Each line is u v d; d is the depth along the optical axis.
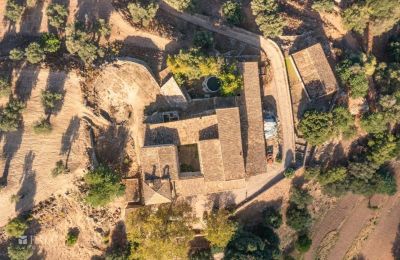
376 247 95.06
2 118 73.50
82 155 77.12
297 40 85.75
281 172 84.31
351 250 94.50
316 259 93.81
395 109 84.88
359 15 84.69
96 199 73.25
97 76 78.44
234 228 79.38
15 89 76.38
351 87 83.81
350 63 83.00
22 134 76.31
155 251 75.81
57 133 76.88
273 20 80.94
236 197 83.38
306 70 82.81
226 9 82.31
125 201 79.75
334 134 82.50
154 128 78.62
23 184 76.19
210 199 82.56
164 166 76.38
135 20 80.69
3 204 75.56
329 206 92.69
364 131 87.81
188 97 79.88
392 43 90.50
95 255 80.50
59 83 77.19
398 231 94.81
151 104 80.06
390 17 85.50
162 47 81.88
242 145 79.56
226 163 76.69
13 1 77.81
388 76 88.06
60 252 79.38
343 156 88.25
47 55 77.75
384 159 86.75
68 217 78.62
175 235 76.75
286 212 87.62
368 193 88.62
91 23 80.44
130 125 80.12
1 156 75.75
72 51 76.62
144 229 76.31
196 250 83.88
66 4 80.75
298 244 90.06
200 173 79.62
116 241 81.00
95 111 77.94
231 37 85.06
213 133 77.38
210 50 81.69
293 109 84.75
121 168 79.81
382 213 94.88
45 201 77.12
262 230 85.25
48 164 76.69
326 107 84.38
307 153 84.88
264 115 83.25
